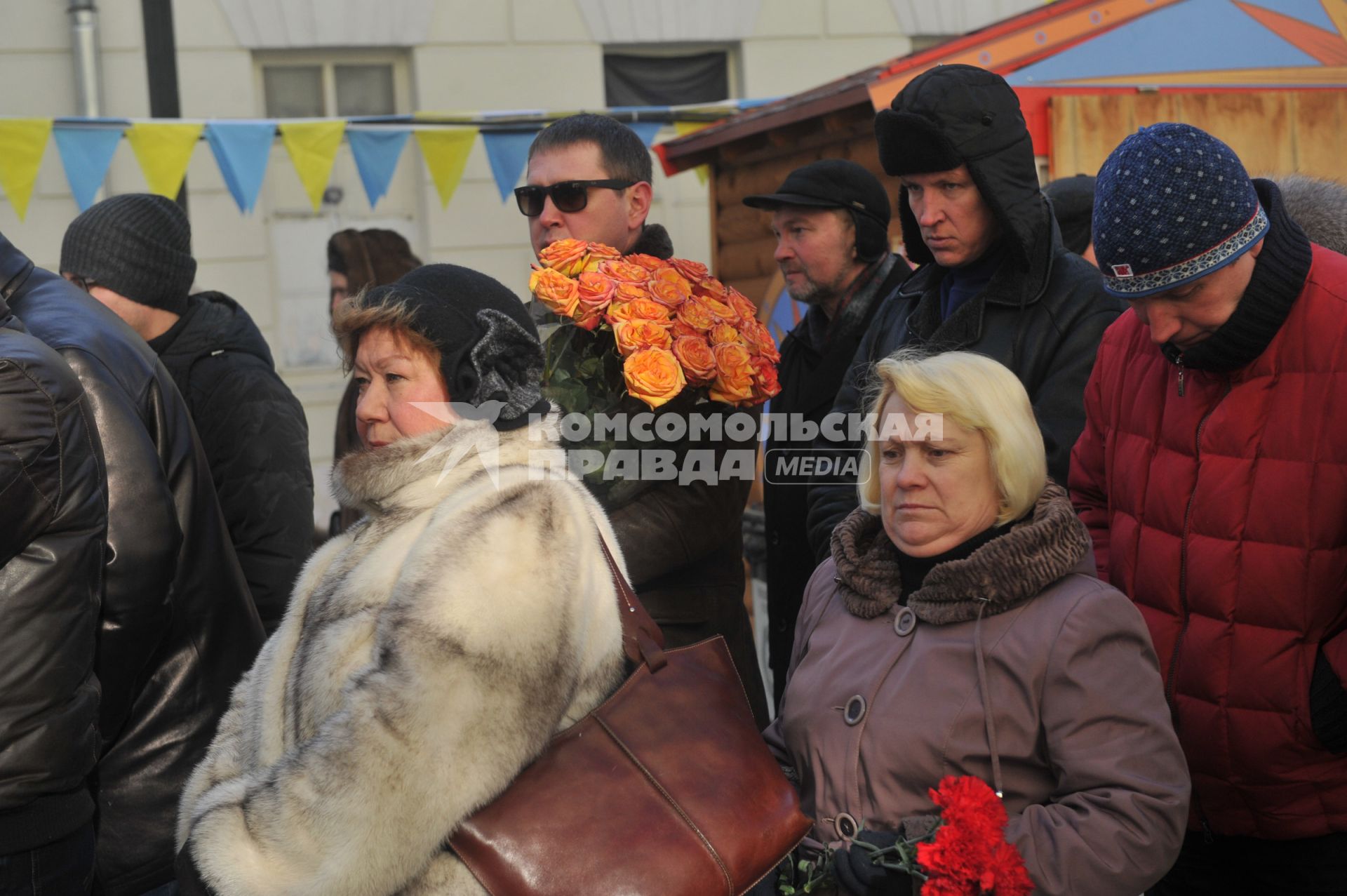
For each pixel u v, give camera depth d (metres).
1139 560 2.38
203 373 3.45
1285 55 4.85
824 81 10.52
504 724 1.66
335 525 3.86
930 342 2.75
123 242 3.35
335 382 9.79
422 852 1.64
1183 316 2.18
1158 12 4.85
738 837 1.77
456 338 1.87
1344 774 2.19
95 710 2.26
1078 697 1.83
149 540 2.45
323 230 9.73
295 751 1.70
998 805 1.74
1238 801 2.27
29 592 2.12
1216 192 2.09
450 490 1.82
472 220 9.96
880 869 1.84
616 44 10.27
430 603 1.67
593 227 3.20
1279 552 2.18
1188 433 2.29
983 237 2.73
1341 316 2.13
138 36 9.15
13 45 8.89
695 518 2.60
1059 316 2.67
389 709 1.63
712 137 6.05
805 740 2.07
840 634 2.12
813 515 2.89
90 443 2.25
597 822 1.71
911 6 10.56
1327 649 2.15
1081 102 4.62
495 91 10.00
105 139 5.63
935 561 2.01
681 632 2.72
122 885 2.55
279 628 2.00
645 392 2.34
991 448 1.96
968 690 1.90
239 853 1.68
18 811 2.12
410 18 9.74
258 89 9.70
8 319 2.36
